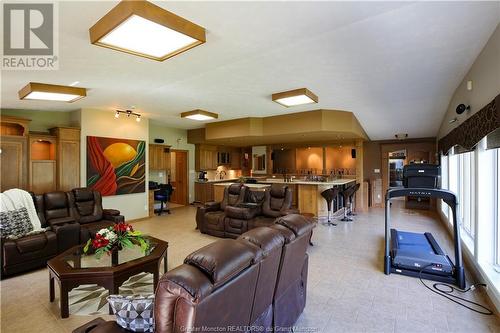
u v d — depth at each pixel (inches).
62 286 97.5
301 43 100.7
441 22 85.8
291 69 129.7
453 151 189.8
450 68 128.3
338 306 103.2
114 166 241.0
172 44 90.7
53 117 224.8
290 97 168.7
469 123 126.1
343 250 171.0
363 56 113.7
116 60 114.7
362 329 88.8
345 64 123.1
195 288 42.9
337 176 358.3
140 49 94.7
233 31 90.2
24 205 163.0
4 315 99.9
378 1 73.5
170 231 222.2
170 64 121.8
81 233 163.6
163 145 315.9
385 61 119.5
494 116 87.2
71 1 71.2
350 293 113.7
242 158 450.9
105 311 103.0
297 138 308.2
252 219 191.9
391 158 400.2
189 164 373.4
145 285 125.9
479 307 102.0
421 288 117.7
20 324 94.0
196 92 172.2
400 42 100.7
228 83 152.1
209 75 137.9
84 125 221.5
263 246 63.2
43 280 130.5
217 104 209.6
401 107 213.5
